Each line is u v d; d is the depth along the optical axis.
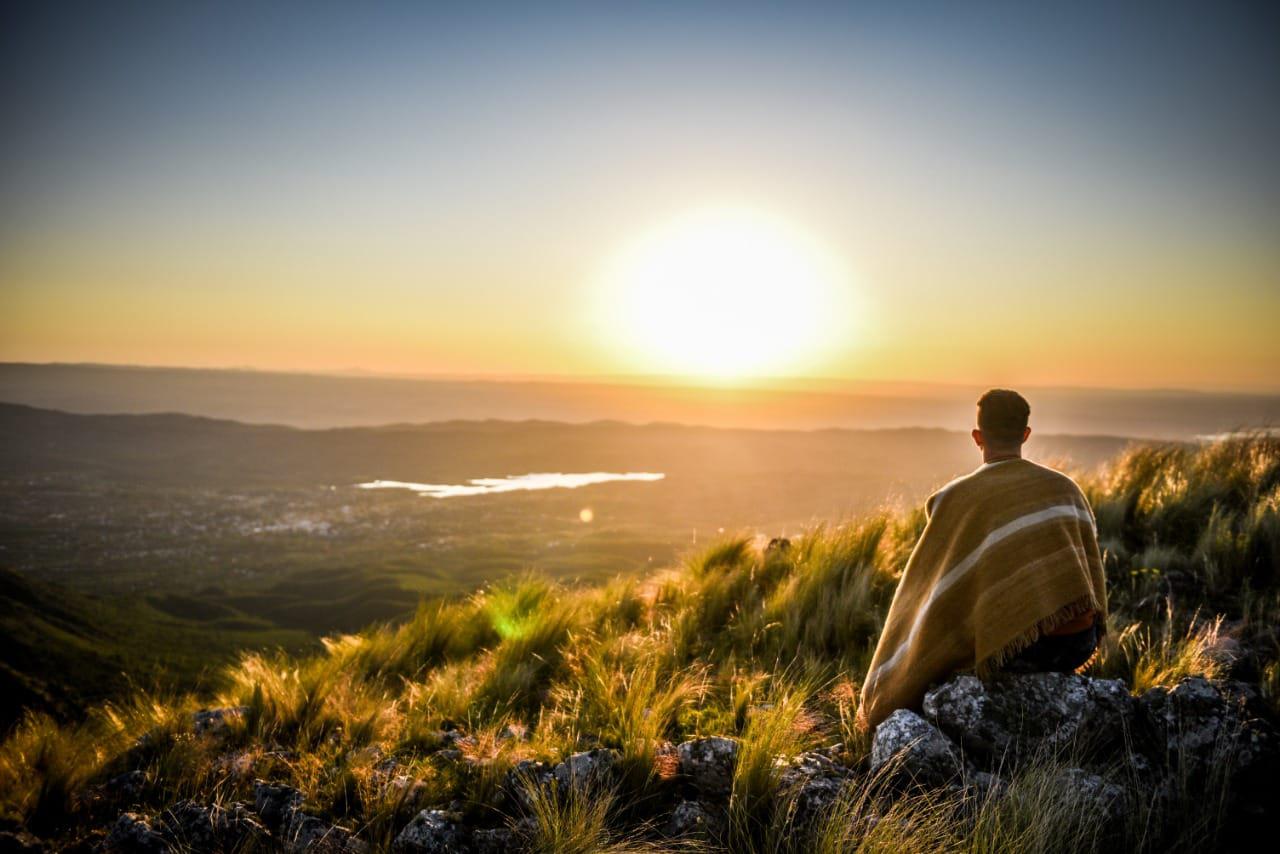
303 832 3.63
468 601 7.75
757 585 6.65
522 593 7.43
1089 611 3.27
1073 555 3.28
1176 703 3.37
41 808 4.13
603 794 3.54
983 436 3.84
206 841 3.72
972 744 3.44
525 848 3.34
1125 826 2.99
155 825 3.81
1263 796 3.06
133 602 161.88
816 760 3.61
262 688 5.16
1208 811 3.00
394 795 3.76
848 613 5.55
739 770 3.44
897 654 3.76
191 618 165.88
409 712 5.01
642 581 7.79
